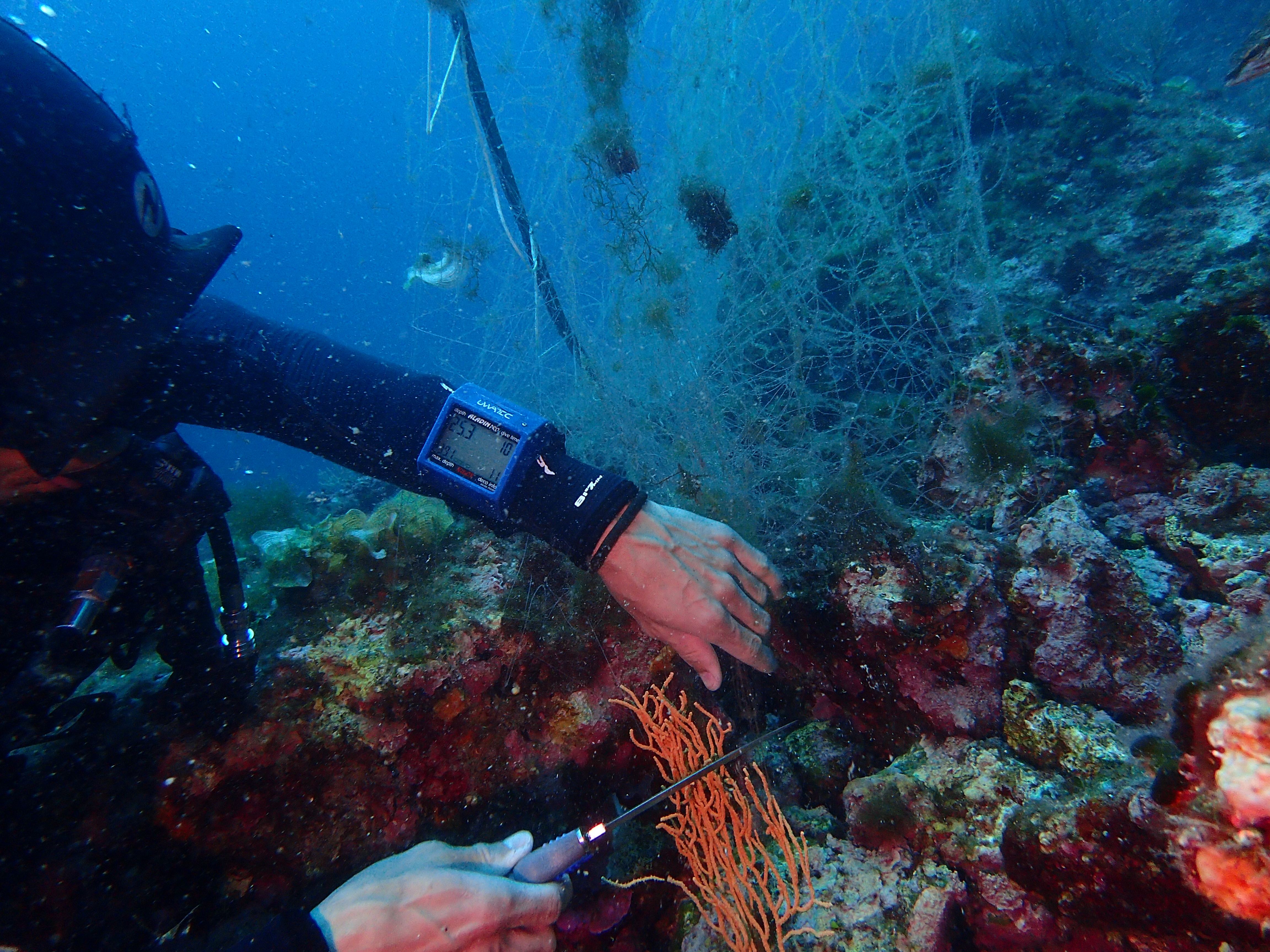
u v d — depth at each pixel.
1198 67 7.90
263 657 1.82
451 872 1.21
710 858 1.49
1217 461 1.84
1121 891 0.92
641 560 1.54
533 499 1.57
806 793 1.78
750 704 2.02
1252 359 1.75
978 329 3.61
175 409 1.54
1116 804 0.93
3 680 1.24
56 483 1.20
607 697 1.86
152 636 1.75
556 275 3.14
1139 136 4.87
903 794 1.41
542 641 1.85
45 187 1.08
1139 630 1.39
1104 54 7.34
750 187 3.43
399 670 1.75
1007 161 5.05
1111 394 1.87
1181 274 4.14
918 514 2.04
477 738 1.79
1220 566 1.52
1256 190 4.19
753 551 1.71
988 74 5.30
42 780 1.48
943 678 1.51
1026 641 1.49
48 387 1.10
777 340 3.88
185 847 1.59
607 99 2.61
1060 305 4.15
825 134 3.97
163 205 1.44
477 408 1.60
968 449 2.00
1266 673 0.76
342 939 1.09
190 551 1.51
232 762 1.61
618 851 1.82
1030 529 1.60
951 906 1.26
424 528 2.11
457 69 2.82
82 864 1.43
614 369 2.97
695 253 3.07
